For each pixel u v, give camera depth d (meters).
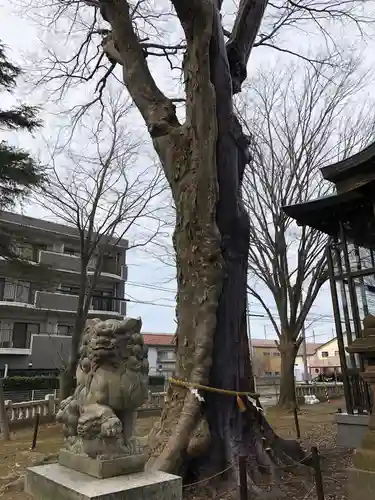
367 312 9.17
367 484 4.25
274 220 17.92
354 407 9.14
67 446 3.52
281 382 18.75
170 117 7.52
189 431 5.76
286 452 6.88
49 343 27.45
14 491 6.01
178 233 7.02
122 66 8.16
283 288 18.75
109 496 2.74
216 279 6.59
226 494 5.50
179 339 6.65
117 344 3.50
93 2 10.30
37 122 13.15
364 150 7.58
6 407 13.11
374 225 9.12
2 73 12.57
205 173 6.72
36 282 15.20
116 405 3.40
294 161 17.30
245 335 7.05
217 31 7.19
